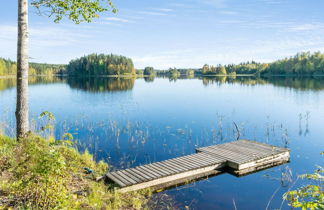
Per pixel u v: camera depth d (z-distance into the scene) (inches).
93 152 478.6
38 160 191.2
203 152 436.8
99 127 687.1
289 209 280.1
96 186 281.4
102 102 1175.6
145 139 571.5
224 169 393.4
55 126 689.0
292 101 1154.0
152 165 370.9
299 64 3912.4
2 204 181.9
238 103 1131.9
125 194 291.3
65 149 359.9
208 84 2460.6
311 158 450.6
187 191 319.0
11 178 218.2
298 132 641.6
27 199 192.2
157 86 2225.6
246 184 343.6
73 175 294.5
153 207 272.1
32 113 853.2
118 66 4790.8
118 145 524.7
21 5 325.1
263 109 971.9
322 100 1162.0
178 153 482.3
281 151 438.6
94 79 3580.2
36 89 1849.2
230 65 6210.6
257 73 4842.5
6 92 1486.2
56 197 193.6
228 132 645.3
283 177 364.8
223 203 292.5
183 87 2102.6
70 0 344.5
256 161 405.1
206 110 964.0
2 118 713.0
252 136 612.4
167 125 716.7
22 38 328.5
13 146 300.0
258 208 282.0
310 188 138.7
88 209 218.4
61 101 1203.2
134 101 1212.5
